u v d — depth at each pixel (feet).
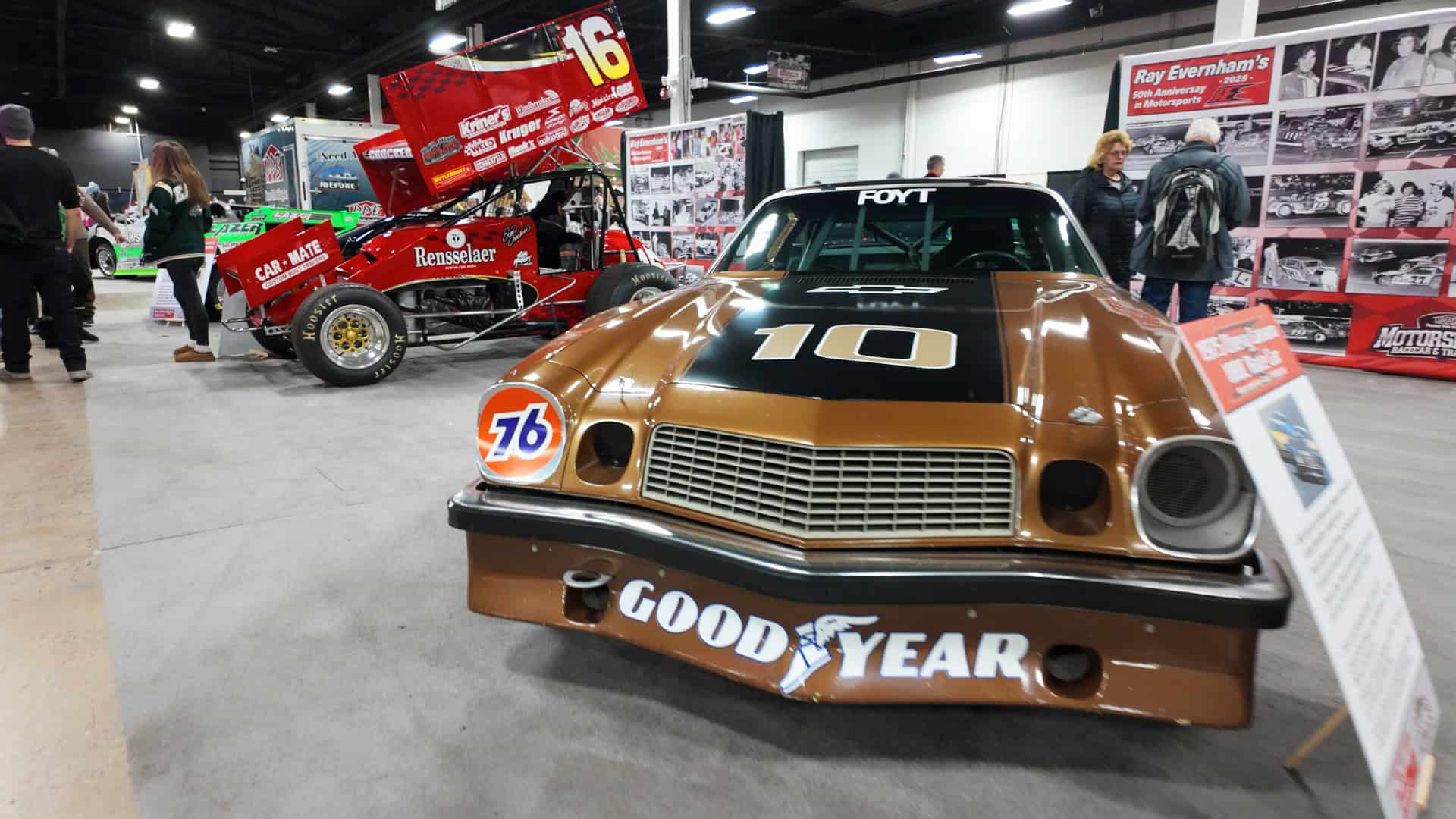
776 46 50.88
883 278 7.47
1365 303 17.21
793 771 4.73
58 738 5.04
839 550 4.34
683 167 31.35
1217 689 4.12
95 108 81.92
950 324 5.75
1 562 7.66
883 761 4.82
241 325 18.93
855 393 4.74
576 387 5.35
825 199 8.88
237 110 85.10
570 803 4.47
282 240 15.89
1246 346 3.75
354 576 7.38
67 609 6.73
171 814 4.40
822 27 50.85
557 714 5.32
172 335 23.80
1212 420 4.19
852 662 4.49
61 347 16.28
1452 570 7.33
